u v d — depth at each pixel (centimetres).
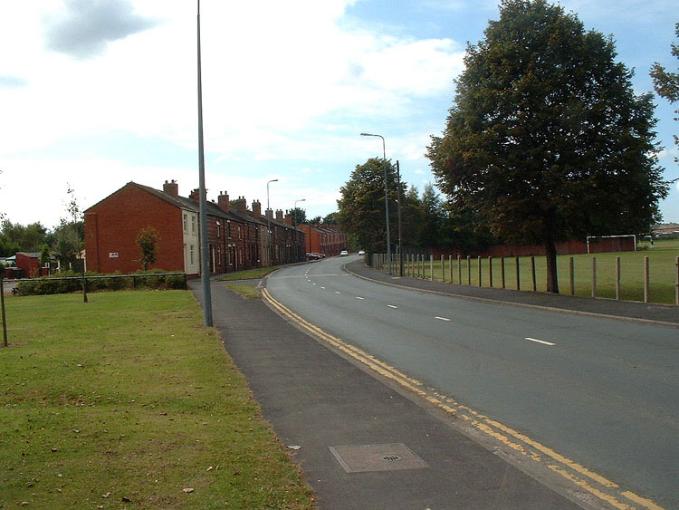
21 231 10606
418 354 1216
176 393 812
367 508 457
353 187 7038
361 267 6625
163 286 3628
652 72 1733
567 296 2300
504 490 493
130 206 5091
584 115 2166
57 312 2017
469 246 9031
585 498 480
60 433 615
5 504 436
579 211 2230
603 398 808
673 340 1284
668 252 7219
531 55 2259
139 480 488
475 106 2353
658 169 2295
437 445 617
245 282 4478
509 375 982
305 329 1656
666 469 543
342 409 768
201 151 1669
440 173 2486
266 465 534
